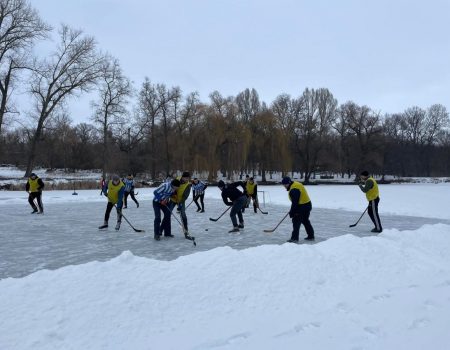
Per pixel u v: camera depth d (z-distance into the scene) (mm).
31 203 16234
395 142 72562
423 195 28797
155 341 3943
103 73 42125
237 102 53281
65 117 49219
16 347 3676
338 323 4574
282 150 47375
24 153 67062
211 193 30469
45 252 8703
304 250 6691
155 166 50906
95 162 59531
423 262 7098
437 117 80562
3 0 34969
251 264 5930
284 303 5031
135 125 52156
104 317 4266
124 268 5391
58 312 4246
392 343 4164
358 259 6750
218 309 4723
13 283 4797
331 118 61156
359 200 23984
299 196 9734
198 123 45688
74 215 15719
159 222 10203
